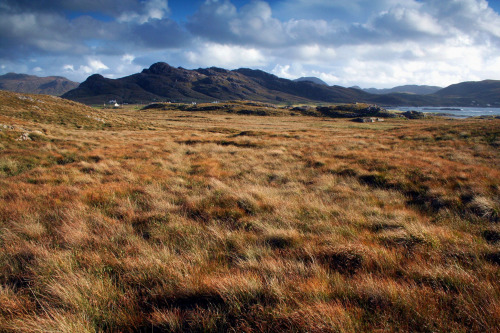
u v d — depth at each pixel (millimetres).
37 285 3322
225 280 3262
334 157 15133
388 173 10531
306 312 2695
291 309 2771
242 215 6234
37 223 5250
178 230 5199
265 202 7086
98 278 3465
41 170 10680
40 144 17328
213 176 10648
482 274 3535
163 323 2736
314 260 3973
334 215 6320
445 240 4750
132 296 3117
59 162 13250
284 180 10250
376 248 4301
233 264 4027
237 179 10227
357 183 9609
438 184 8930
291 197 7789
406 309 2766
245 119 94500
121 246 4516
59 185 8477
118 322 2775
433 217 6406
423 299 2889
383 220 5863
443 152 16359
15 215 5688
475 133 24000
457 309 2822
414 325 2582
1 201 6578
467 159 13805
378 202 7562
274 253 4316
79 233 4801
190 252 4273
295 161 14242
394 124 71312
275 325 2639
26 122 27094
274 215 6176
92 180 9469
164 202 7027
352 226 5547
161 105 175625
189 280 3404
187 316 2867
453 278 3361
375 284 3189
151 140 23375
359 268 3787
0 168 10977
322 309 2691
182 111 143625
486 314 2605
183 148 18188
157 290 3250
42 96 53875
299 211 6504
